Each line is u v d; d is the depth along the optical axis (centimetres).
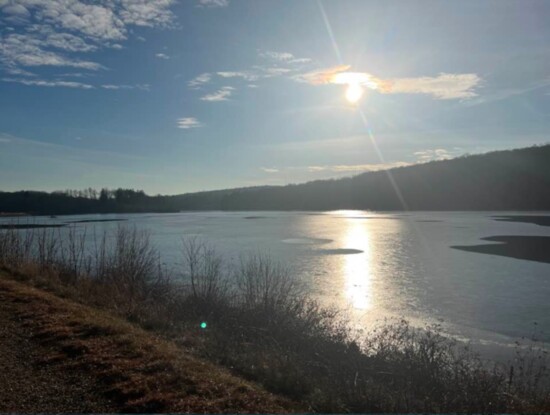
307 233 5116
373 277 2225
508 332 1295
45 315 809
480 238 4231
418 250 3381
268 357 713
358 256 3038
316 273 2339
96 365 572
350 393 598
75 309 869
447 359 962
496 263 2661
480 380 733
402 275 2286
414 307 1606
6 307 875
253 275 1670
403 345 1031
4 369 559
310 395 573
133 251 1589
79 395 491
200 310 1113
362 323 1374
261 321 1013
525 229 5244
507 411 603
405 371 775
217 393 512
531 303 1650
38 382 522
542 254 3017
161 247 3450
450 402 618
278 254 3136
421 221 7288
